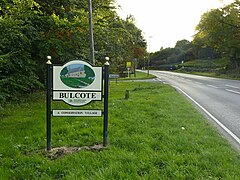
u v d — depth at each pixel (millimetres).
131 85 26000
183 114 9016
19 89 12211
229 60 51250
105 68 5520
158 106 10711
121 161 4613
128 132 6566
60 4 14977
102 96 5570
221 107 11750
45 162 4613
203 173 4148
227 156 4875
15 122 7895
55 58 14352
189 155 4855
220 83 28375
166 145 5449
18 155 4996
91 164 4488
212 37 45844
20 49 11336
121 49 19328
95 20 16344
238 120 8891
